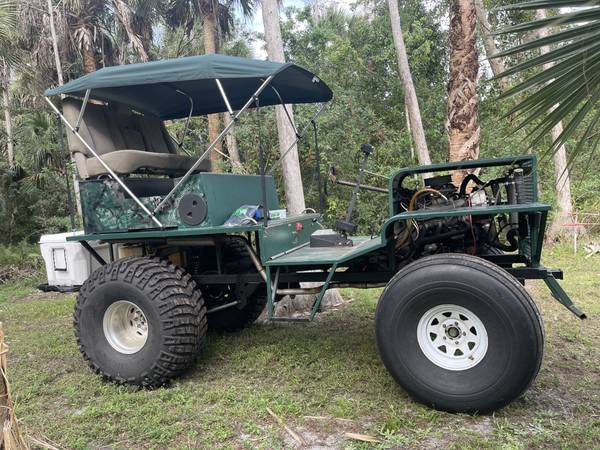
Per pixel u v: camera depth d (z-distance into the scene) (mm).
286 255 3691
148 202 3713
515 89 2203
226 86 4512
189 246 4297
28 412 3211
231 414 3004
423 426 2730
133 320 3756
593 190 11820
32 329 5551
